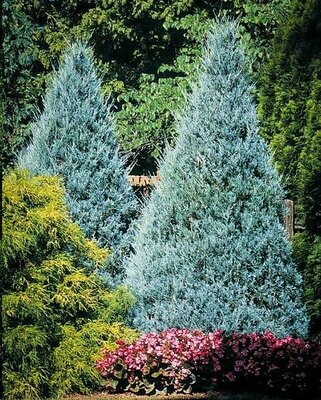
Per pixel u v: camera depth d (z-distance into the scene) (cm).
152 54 1839
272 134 1198
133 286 1002
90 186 1087
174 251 971
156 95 1720
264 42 1694
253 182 975
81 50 1135
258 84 1570
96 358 924
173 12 1730
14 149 1675
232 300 943
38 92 1730
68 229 939
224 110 988
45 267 908
